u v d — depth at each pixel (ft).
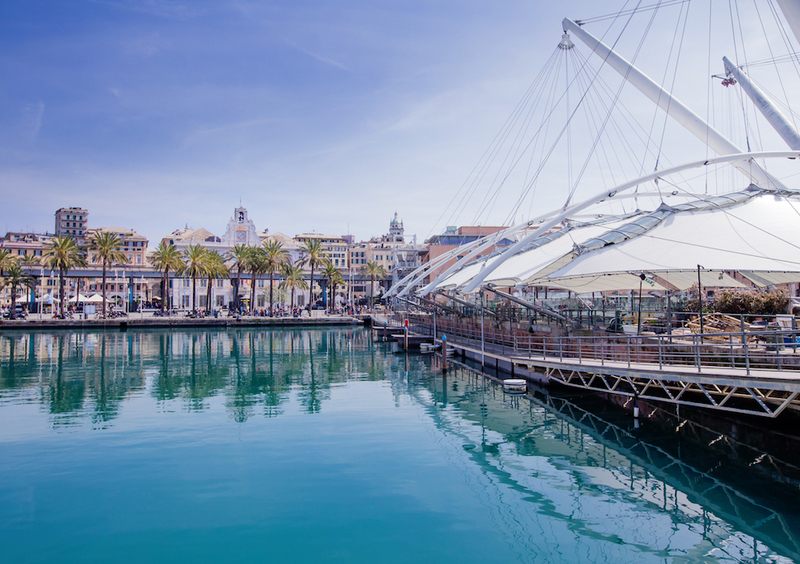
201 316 298.97
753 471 51.65
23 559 35.88
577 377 89.81
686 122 106.52
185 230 504.02
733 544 37.73
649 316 118.52
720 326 86.22
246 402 86.12
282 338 218.18
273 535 39.11
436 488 48.11
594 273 77.61
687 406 68.69
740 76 108.99
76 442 62.28
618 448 59.67
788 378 48.19
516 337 107.14
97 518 41.93
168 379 111.04
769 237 71.87
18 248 428.56
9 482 49.47
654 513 42.70
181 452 58.29
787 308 93.40
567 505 44.45
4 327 245.86
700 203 87.10
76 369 126.41
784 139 97.30
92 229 553.23
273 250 311.88
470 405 83.10
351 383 105.29
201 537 38.86
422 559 35.78
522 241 93.50
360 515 42.42
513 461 55.42
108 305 366.22
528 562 35.35
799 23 71.67
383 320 266.77
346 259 556.51
